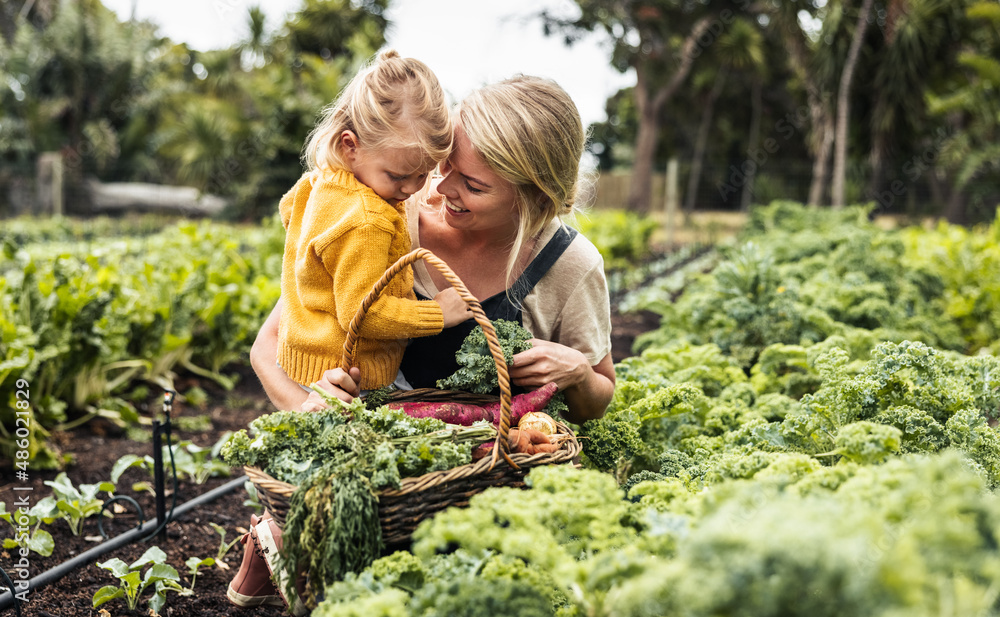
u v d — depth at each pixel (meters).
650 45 25.31
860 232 6.49
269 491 1.89
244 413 5.06
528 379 2.34
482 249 2.46
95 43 21.67
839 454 2.11
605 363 2.63
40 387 4.17
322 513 1.79
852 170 20.94
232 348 5.66
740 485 1.49
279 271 7.07
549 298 2.48
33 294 4.18
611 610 1.41
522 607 1.48
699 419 3.12
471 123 2.14
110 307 4.63
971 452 2.25
